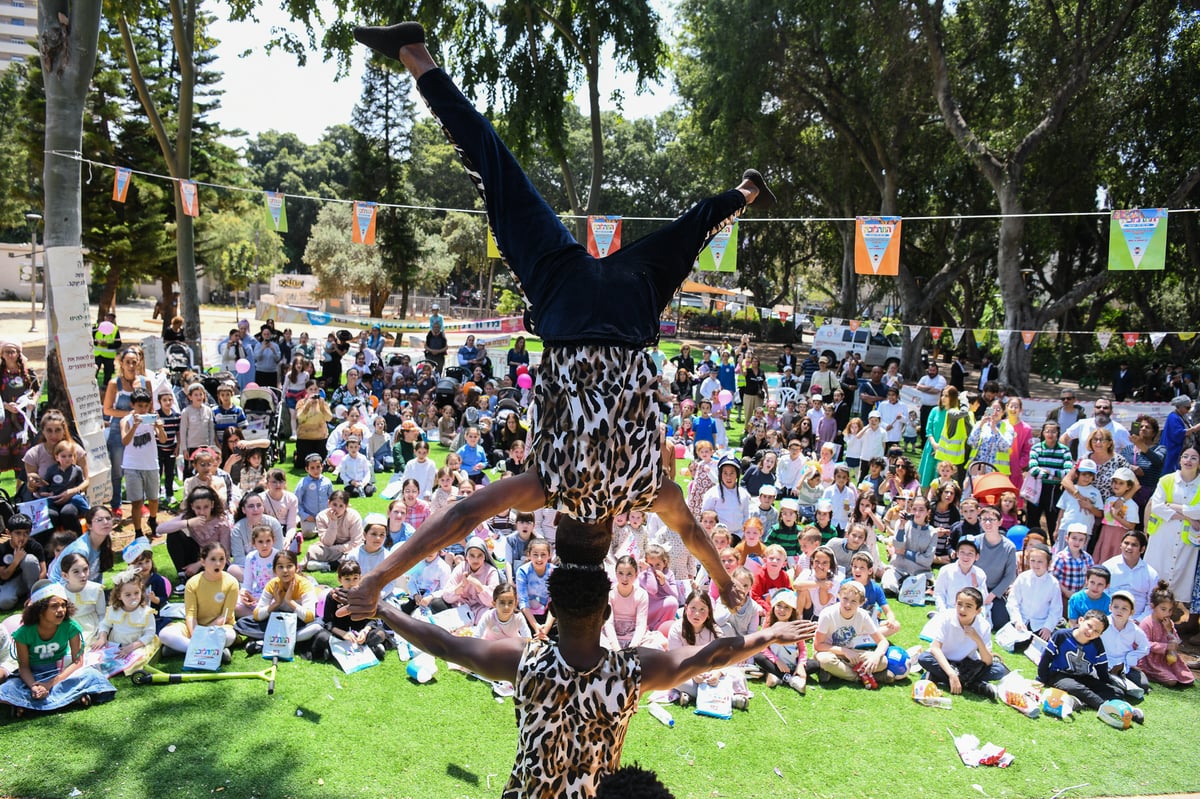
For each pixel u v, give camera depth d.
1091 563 8.22
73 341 8.36
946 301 37.97
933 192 30.06
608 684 2.23
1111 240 10.07
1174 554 8.16
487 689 6.54
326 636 6.84
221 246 38.66
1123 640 7.17
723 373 18.09
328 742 5.60
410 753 5.55
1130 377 24.83
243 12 17.75
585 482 1.89
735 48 24.48
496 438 13.30
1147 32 21.78
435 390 15.16
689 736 6.06
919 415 16.61
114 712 5.79
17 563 7.03
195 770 5.17
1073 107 22.95
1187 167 23.73
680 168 46.19
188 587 6.74
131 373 9.66
